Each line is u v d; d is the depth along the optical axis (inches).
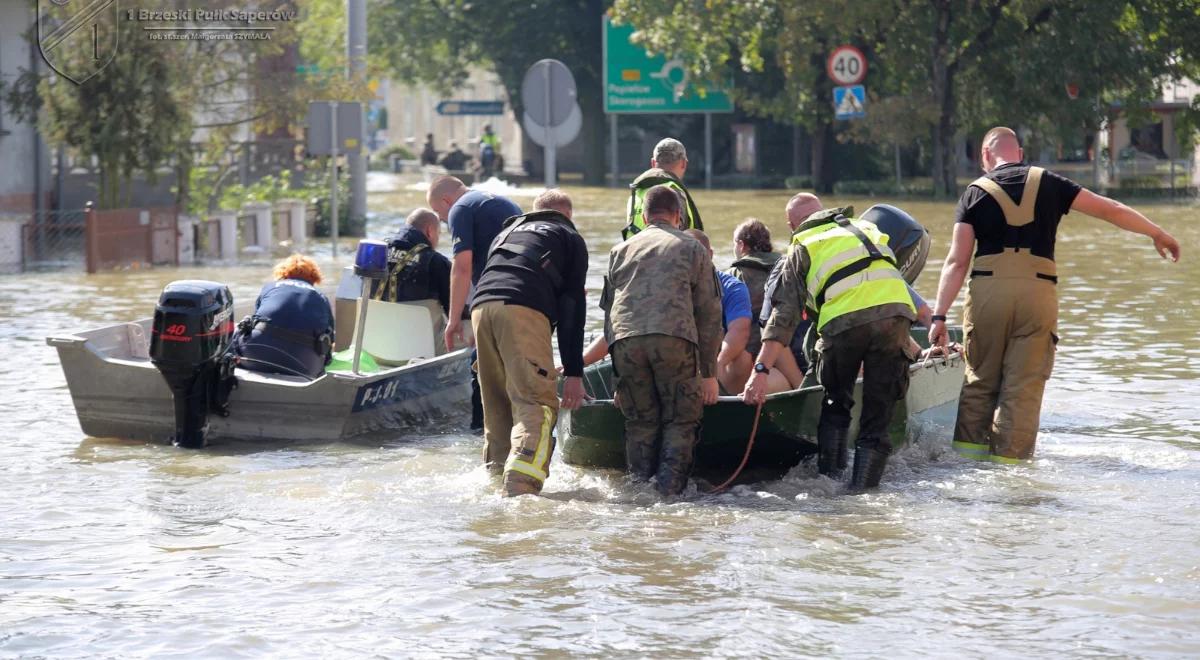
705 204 4252.0
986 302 915.4
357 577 650.2
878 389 849.5
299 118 2974.9
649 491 833.5
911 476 874.1
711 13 5004.9
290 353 1042.7
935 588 627.8
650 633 570.3
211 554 692.7
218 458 936.3
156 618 593.6
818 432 881.5
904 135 4621.1
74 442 992.2
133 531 740.0
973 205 919.0
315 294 1067.9
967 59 4626.0
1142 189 4554.6
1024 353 911.7
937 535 720.3
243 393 989.2
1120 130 5698.8
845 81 4397.1
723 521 753.0
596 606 604.4
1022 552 685.3
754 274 959.6
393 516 766.5
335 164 2507.4
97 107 2522.1
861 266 850.1
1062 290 1870.1
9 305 1831.9
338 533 732.0
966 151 6476.4
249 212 2753.4
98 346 1047.0
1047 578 641.6
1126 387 1173.7
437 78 7057.1
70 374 1000.2
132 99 2527.1
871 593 621.0
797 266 853.2
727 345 880.3
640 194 962.1
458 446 981.2
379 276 988.6
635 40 5177.2
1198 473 868.0
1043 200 906.7
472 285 1116.5
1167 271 2101.4
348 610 602.2
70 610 605.0
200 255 2596.0
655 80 5777.6
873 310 837.8
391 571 658.8
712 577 646.5
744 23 4997.5
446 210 1133.1
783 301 850.1
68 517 770.8
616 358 834.2
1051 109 4537.4
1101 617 586.6
